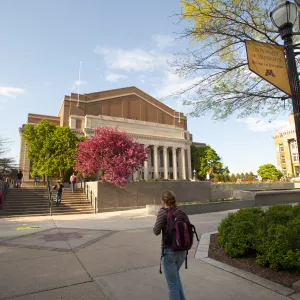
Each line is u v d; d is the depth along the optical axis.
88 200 19.75
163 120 61.25
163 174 57.91
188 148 60.16
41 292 3.80
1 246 6.88
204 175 59.81
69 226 10.64
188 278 4.33
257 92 6.92
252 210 6.61
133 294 3.72
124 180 19.05
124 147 20.98
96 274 4.56
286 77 5.15
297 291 3.73
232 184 30.83
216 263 5.12
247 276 4.36
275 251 4.59
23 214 16.12
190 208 14.67
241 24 6.86
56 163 31.41
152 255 5.82
